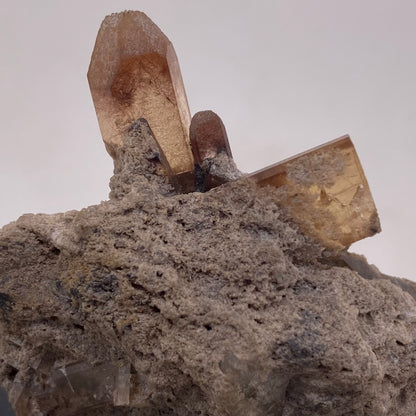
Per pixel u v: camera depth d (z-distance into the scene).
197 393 0.09
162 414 0.09
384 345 0.09
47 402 0.09
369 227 0.09
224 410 0.08
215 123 0.10
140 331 0.09
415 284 0.10
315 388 0.09
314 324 0.08
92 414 0.09
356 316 0.09
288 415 0.09
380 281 0.09
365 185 0.09
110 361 0.09
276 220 0.09
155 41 0.10
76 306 0.09
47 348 0.09
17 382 0.09
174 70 0.10
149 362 0.09
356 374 0.08
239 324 0.08
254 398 0.08
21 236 0.09
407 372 0.09
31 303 0.09
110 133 0.10
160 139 0.10
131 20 0.10
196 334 0.08
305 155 0.09
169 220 0.09
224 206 0.09
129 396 0.09
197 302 0.08
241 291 0.09
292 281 0.09
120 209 0.09
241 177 0.09
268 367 0.08
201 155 0.10
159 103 0.10
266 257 0.09
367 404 0.09
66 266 0.09
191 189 0.10
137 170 0.09
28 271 0.09
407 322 0.09
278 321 0.08
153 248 0.09
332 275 0.09
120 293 0.09
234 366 0.08
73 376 0.09
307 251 0.09
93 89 0.10
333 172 0.09
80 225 0.09
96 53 0.10
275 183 0.09
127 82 0.10
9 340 0.09
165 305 0.08
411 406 0.09
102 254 0.09
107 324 0.09
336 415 0.09
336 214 0.09
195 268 0.09
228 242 0.09
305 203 0.09
